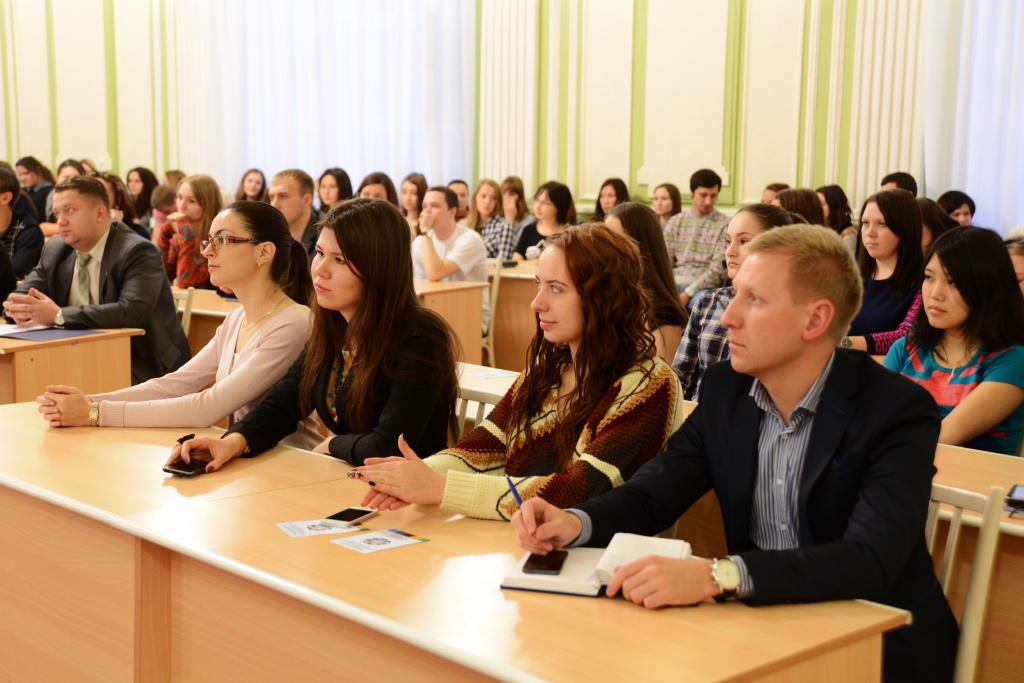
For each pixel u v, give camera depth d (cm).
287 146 896
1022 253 313
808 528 151
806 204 457
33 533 191
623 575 135
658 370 185
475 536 163
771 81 686
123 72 961
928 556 157
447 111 827
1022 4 598
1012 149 606
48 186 799
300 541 158
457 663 120
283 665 150
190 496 183
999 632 204
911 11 630
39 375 350
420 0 827
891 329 375
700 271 652
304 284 276
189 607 165
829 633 126
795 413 154
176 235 585
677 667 115
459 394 249
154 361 398
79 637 182
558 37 774
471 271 573
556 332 187
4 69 973
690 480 165
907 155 641
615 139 759
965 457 229
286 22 884
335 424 236
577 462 178
